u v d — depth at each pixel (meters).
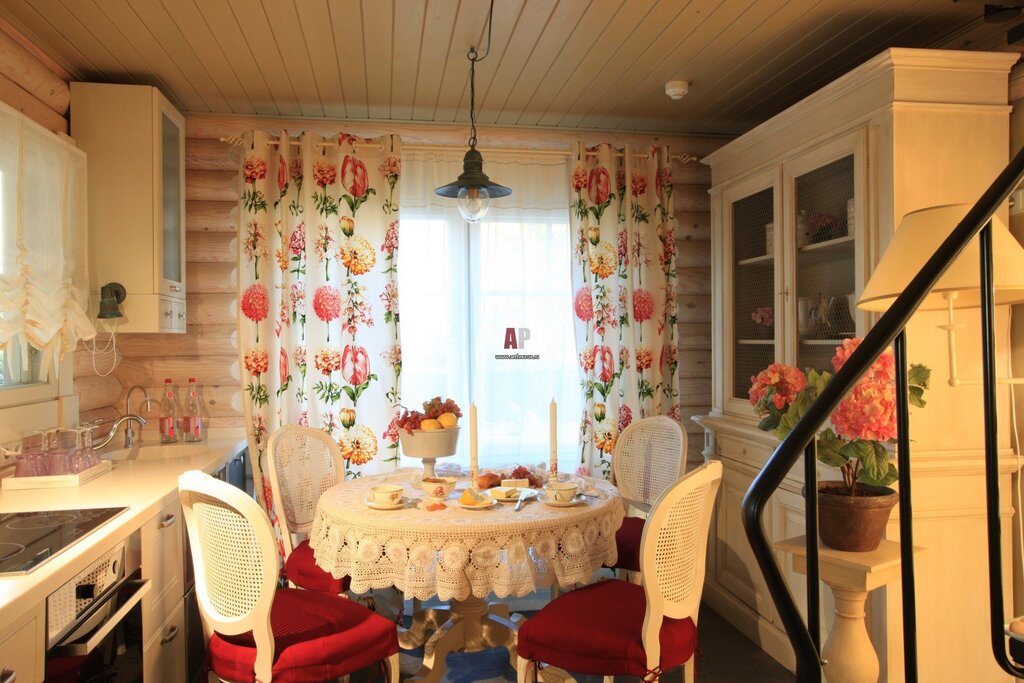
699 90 3.30
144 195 3.00
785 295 2.95
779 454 1.12
